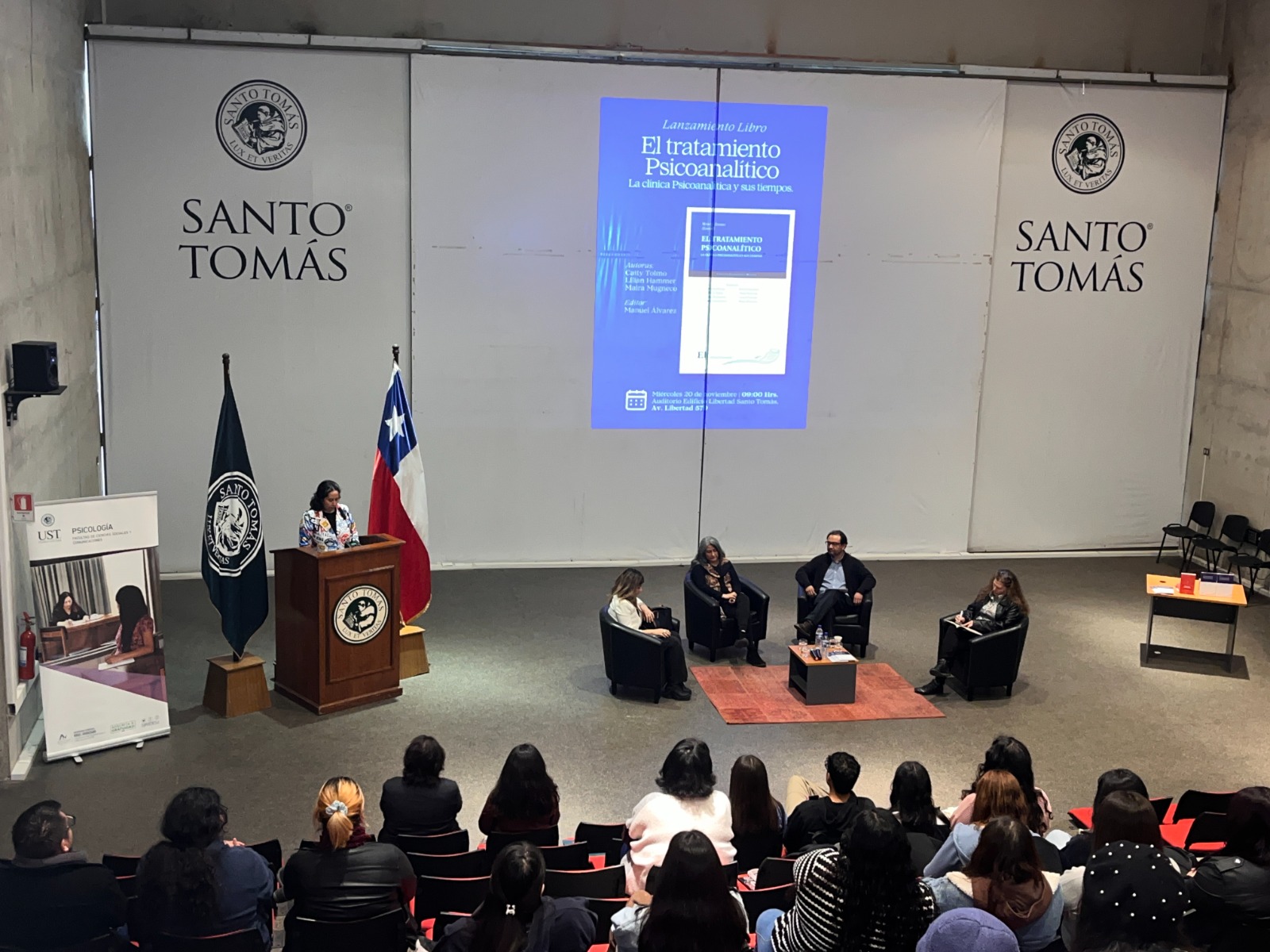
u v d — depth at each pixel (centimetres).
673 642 821
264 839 618
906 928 338
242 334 1052
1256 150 1126
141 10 1022
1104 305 1191
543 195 1079
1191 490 1232
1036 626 1012
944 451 1191
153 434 1051
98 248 1012
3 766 666
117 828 623
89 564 698
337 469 1092
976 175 1141
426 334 1084
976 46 1153
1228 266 1168
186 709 781
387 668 806
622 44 1104
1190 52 1185
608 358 1117
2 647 659
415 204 1059
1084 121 1150
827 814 503
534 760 507
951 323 1166
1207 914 394
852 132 1115
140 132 1002
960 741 773
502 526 1130
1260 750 771
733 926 322
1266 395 1115
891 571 1161
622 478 1142
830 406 1163
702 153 1096
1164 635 995
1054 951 395
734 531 1172
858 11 1129
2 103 693
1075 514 1231
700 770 467
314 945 401
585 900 432
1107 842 408
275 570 798
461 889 445
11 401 670
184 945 393
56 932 394
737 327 1132
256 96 1019
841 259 1137
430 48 1037
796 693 841
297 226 1047
